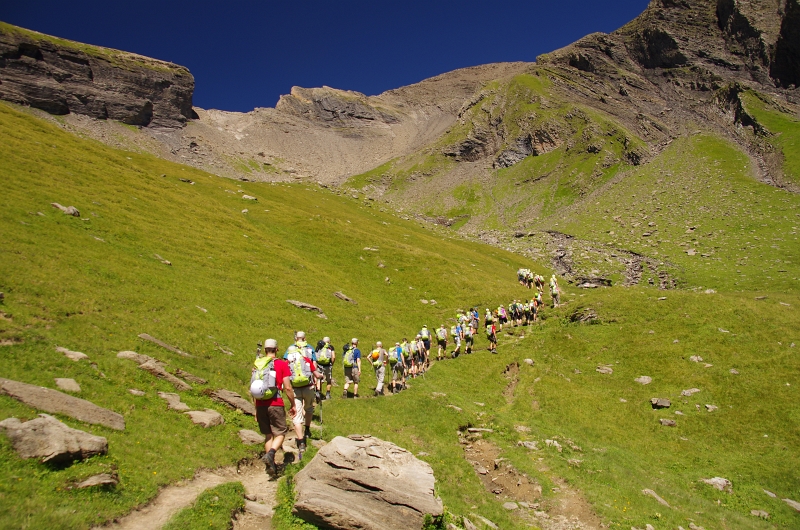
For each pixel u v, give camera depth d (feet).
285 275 158.40
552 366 128.88
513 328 163.63
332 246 217.15
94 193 154.92
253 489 45.06
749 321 135.64
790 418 98.02
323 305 145.48
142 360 65.16
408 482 43.50
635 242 399.44
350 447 44.86
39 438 36.06
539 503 65.05
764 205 402.31
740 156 540.93
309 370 57.41
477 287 202.08
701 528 65.26
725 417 102.22
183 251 142.10
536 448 81.87
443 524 42.16
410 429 81.66
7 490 31.07
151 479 39.81
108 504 34.47
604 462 80.64
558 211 626.64
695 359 123.34
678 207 456.04
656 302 156.56
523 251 385.91
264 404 49.11
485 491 66.49
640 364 126.82
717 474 86.22
